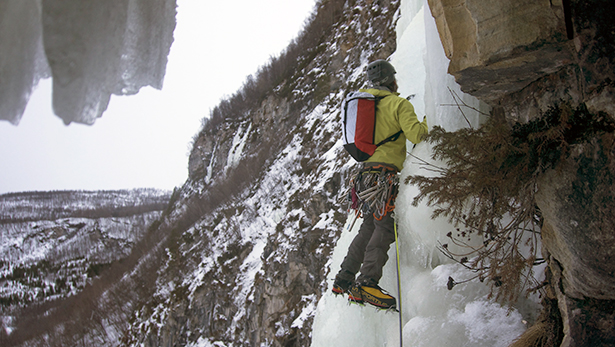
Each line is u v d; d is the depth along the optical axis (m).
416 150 3.15
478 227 2.37
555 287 2.09
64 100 1.01
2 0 1.03
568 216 1.90
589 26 1.79
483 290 2.62
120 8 1.19
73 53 1.02
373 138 2.97
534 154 2.04
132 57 1.30
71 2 1.04
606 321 1.87
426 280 2.87
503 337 2.35
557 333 2.12
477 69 2.17
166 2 1.41
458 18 2.13
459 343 2.41
